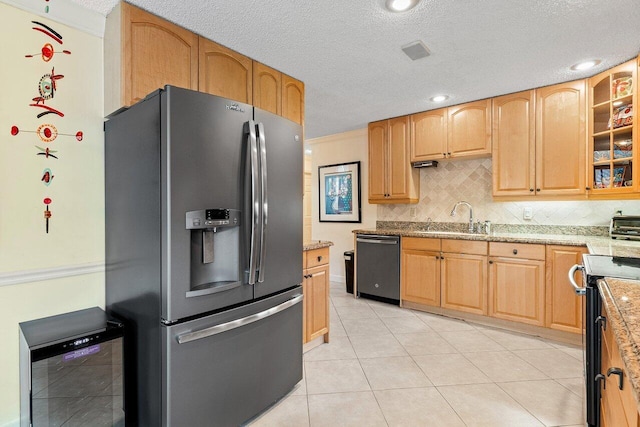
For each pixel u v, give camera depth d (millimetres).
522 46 2283
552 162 2996
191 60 2035
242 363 1735
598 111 2797
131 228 1690
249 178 1739
